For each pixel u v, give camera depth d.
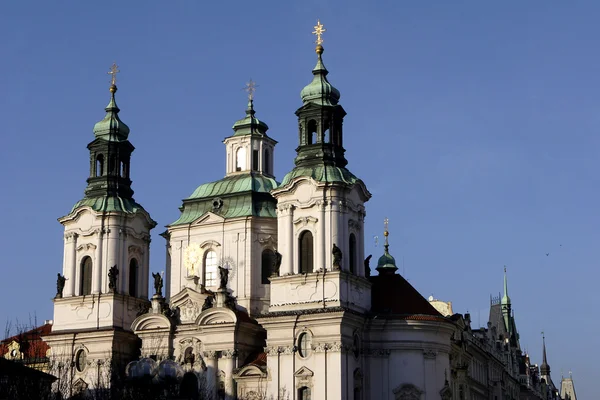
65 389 106.88
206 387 119.62
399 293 127.38
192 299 127.88
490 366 184.38
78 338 130.88
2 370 97.75
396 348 121.69
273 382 118.38
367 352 121.75
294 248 122.00
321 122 126.69
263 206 135.25
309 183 122.50
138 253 137.38
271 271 133.12
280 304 120.62
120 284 133.75
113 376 110.12
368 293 124.88
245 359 124.44
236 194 135.75
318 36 131.62
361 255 124.56
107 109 141.62
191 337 125.25
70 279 134.75
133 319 133.88
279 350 118.69
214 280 133.88
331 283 118.62
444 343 124.94
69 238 136.25
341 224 121.69
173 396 110.69
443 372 123.69
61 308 134.25
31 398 94.06
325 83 128.62
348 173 125.75
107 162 138.38
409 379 120.88
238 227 133.38
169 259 142.38
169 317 127.19
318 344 116.81
